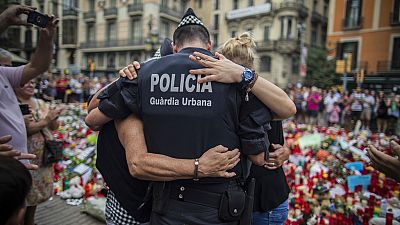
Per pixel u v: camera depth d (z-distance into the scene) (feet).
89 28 138.21
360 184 14.55
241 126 4.90
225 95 4.73
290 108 5.07
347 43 85.30
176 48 5.53
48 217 11.96
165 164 4.69
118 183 5.74
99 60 136.87
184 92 4.76
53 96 57.72
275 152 6.48
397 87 67.31
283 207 6.94
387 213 9.29
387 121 43.34
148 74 4.99
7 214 3.10
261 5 118.01
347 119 46.68
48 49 7.40
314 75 87.40
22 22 6.97
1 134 7.03
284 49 112.68
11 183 3.12
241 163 5.09
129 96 5.07
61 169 16.21
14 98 7.46
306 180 15.53
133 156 4.91
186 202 4.89
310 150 22.53
